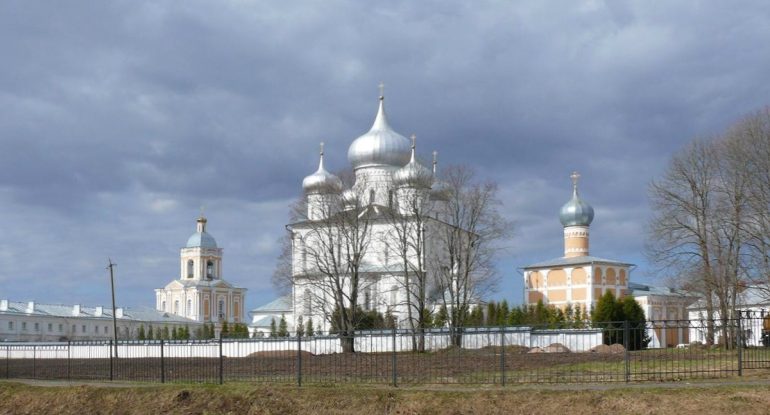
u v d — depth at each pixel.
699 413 26.89
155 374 44.56
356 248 81.31
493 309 106.94
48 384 39.78
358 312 82.75
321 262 84.44
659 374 34.44
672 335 106.69
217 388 33.88
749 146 67.75
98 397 35.34
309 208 89.56
